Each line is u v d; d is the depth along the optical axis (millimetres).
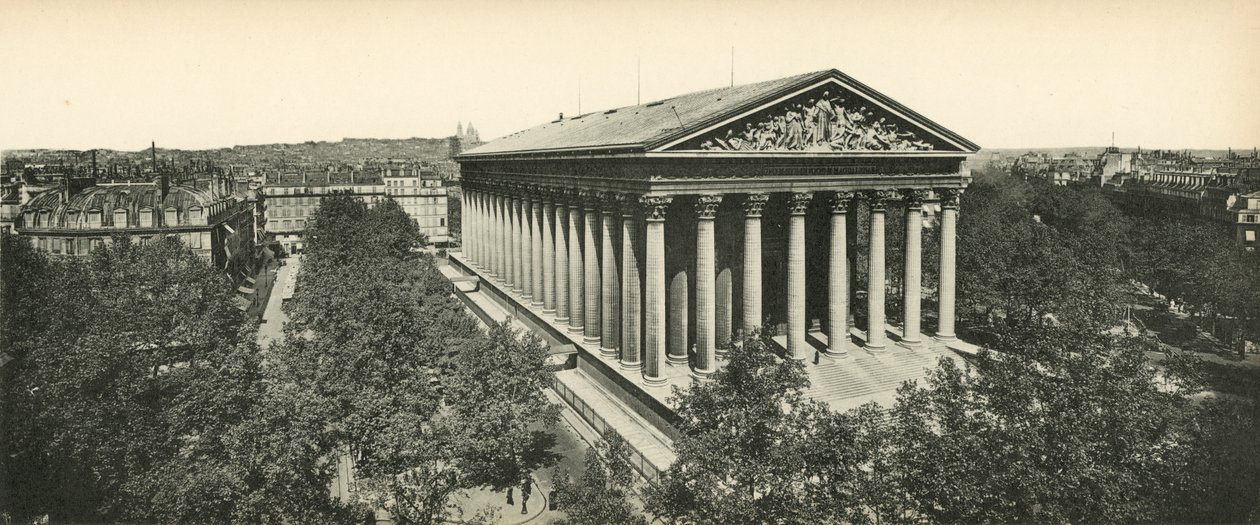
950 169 77500
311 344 63156
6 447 48656
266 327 121562
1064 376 42719
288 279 174000
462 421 52062
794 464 40438
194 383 52781
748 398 44344
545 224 93500
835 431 41719
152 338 64875
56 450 49594
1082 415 40688
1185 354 47969
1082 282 89062
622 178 68875
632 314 70625
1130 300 101938
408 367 56656
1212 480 39500
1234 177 128500
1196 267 103312
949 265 79625
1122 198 183750
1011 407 41938
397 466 48125
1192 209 142375
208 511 44875
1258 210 115625
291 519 46281
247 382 56688
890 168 73500
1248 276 92062
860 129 70875
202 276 72500
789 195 69375
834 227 72125
